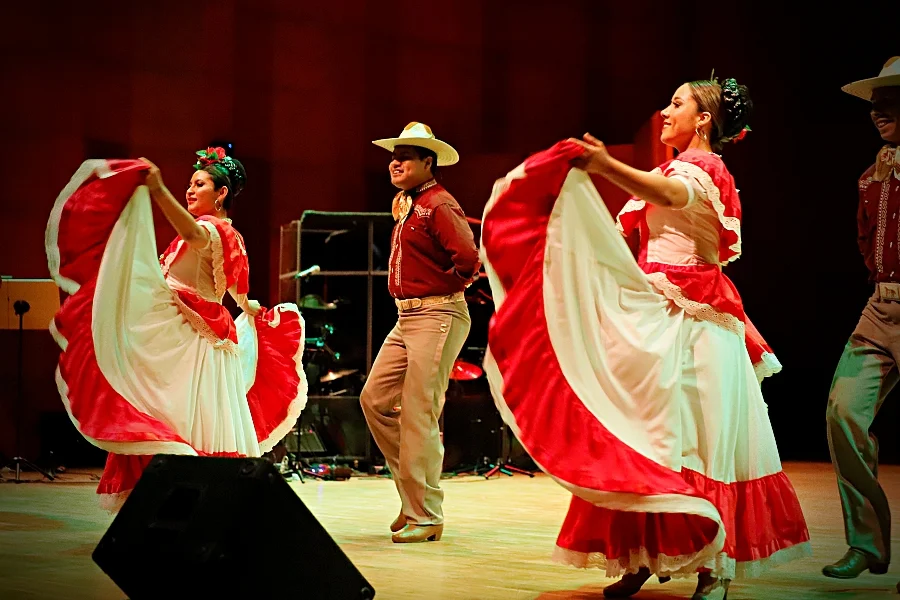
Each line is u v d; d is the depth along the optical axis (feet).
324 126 27.02
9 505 16.46
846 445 10.63
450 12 27.32
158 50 25.44
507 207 9.11
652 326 8.95
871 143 27.99
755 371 9.91
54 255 12.38
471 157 27.73
